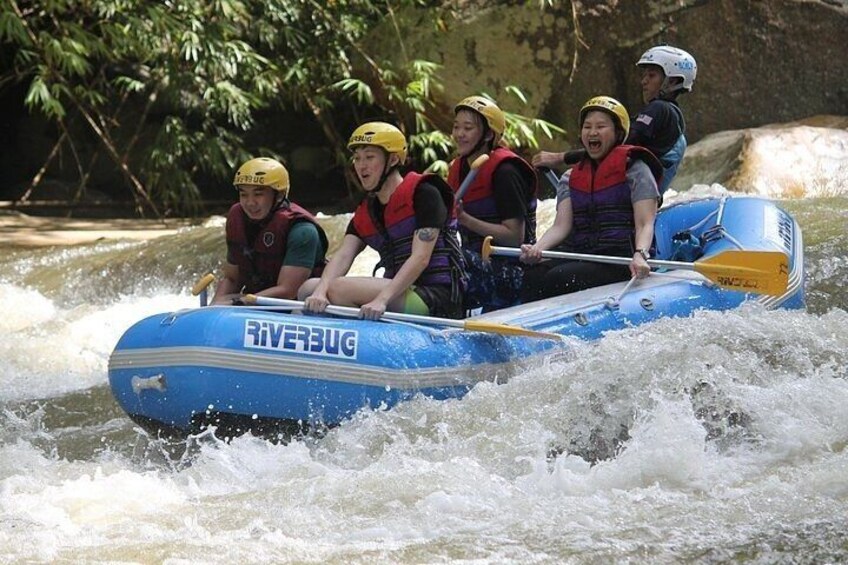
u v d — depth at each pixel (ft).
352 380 45.55
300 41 127.65
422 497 38.32
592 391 44.32
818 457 39.81
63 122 133.80
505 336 48.21
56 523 37.37
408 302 48.57
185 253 90.02
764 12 110.01
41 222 119.44
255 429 46.19
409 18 118.21
